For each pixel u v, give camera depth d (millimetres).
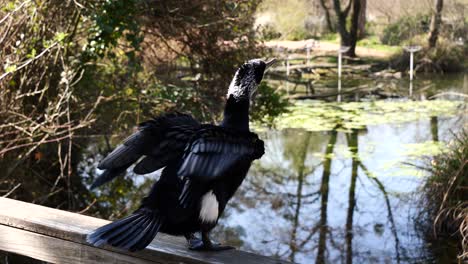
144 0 7531
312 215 8789
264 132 13562
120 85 8789
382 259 7246
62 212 3178
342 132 13344
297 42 25766
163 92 8547
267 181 10414
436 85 20188
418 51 23750
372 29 30516
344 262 7168
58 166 8297
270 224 8430
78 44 8664
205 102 9062
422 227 8164
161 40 8891
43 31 7105
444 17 25422
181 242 2885
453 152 8828
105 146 9758
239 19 8727
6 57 6375
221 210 2783
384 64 24375
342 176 10484
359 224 8375
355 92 18406
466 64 23734
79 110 7867
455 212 7590
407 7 27656
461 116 12469
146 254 2762
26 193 7258
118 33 7535
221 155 2551
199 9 8484
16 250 3094
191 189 2605
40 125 6309
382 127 13641
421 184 8766
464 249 6984
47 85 6883
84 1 7430
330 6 29250
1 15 6664
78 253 2906
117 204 8477
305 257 7355
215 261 2643
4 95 6633
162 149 2732
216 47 9023
